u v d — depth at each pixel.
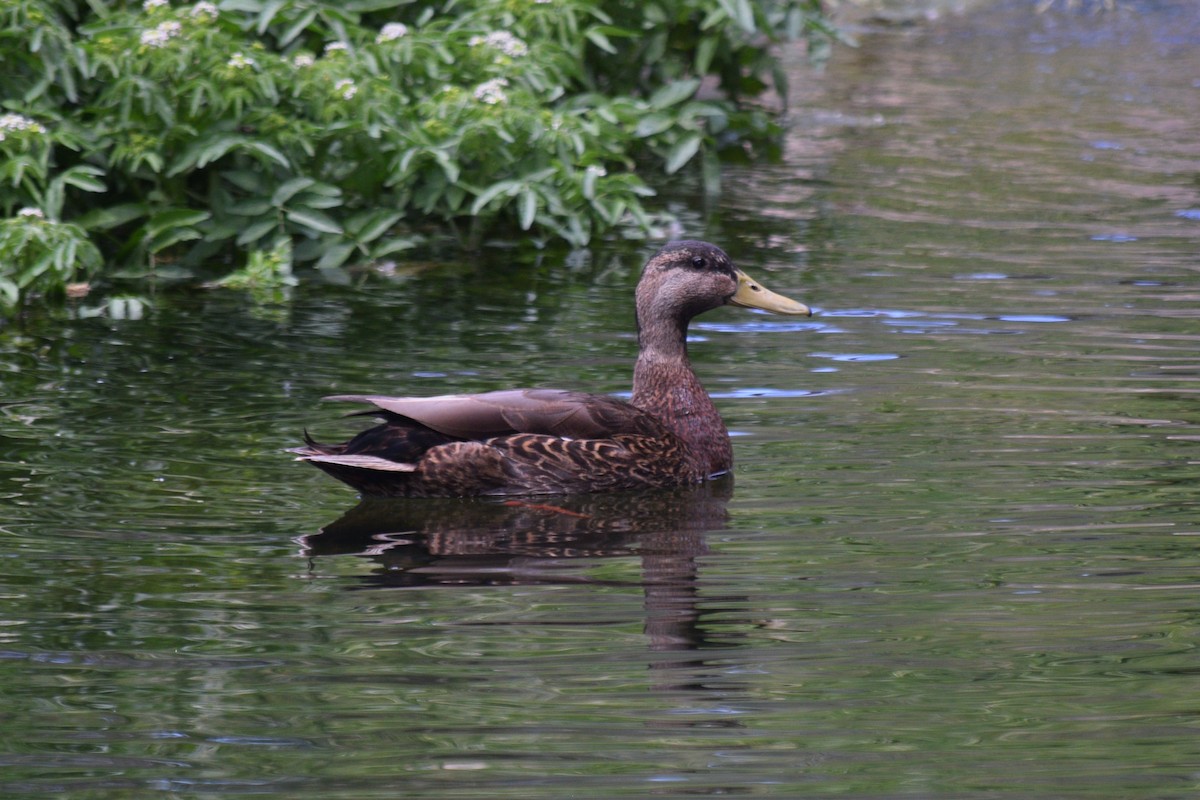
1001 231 18.77
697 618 8.54
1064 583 8.96
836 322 14.94
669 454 11.12
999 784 6.66
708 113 21.16
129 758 6.94
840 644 8.15
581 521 10.34
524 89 18.38
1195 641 8.14
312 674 7.81
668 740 7.09
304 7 18.55
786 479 10.95
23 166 16.08
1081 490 10.52
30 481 10.72
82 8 18.86
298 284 16.70
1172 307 15.27
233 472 11.07
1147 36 35.38
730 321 15.13
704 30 22.30
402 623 8.48
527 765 6.86
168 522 10.07
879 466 11.11
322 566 9.38
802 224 19.25
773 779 6.73
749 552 9.59
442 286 16.58
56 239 15.63
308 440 10.82
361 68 17.66
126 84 16.80
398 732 7.18
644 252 18.11
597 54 21.92
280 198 17.34
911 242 18.25
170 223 17.03
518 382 13.09
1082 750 6.99
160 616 8.55
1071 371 13.24
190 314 15.41
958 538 9.71
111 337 14.53
